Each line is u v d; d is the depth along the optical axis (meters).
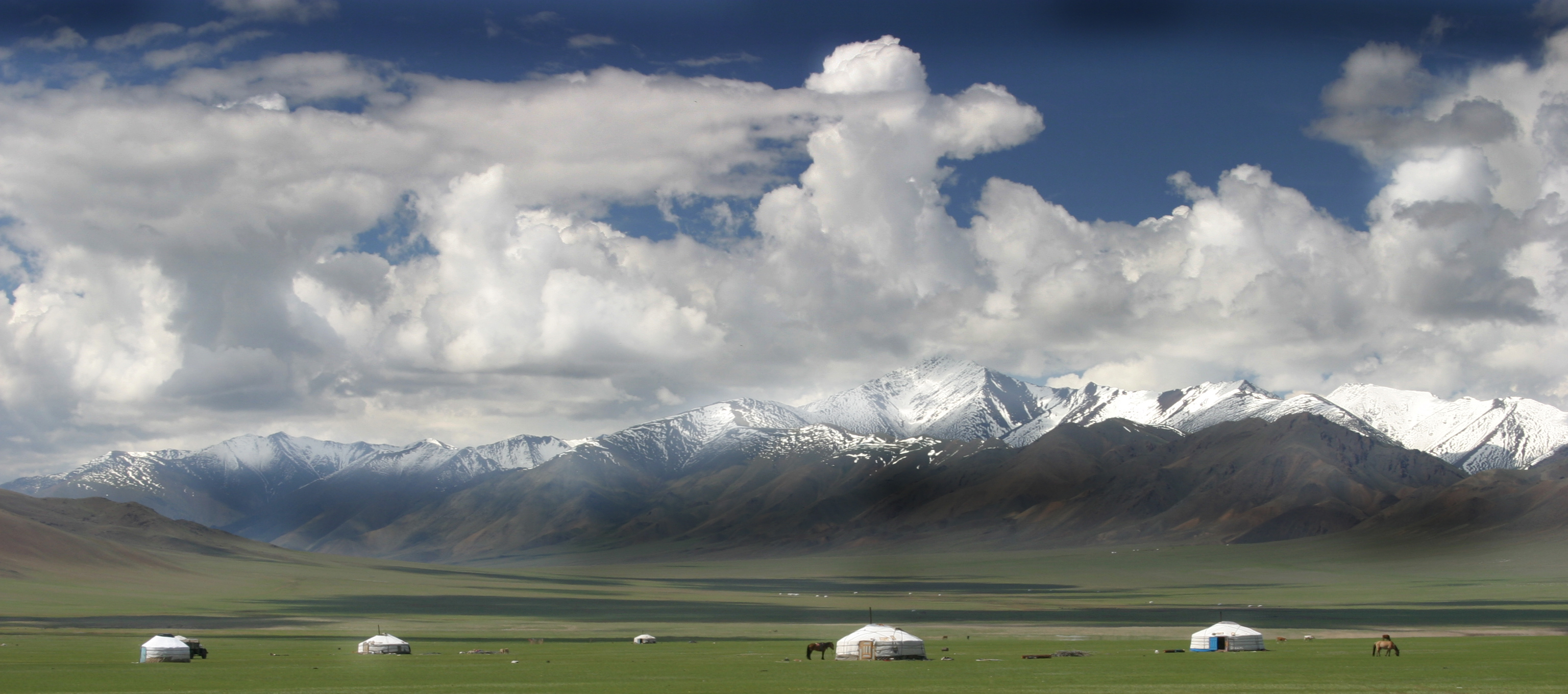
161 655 111.50
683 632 174.00
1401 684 83.88
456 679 92.12
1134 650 128.88
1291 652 122.81
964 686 84.50
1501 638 148.12
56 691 81.88
